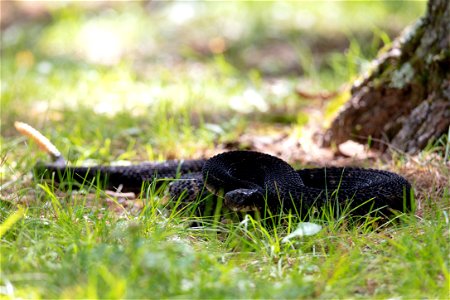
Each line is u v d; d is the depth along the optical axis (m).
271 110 12.05
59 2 21.17
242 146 9.99
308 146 10.01
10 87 13.12
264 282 5.22
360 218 6.60
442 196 7.59
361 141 9.80
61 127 10.58
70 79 14.28
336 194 6.75
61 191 8.00
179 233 6.38
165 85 13.62
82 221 6.45
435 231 5.93
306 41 16.34
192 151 9.75
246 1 18.55
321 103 12.10
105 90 13.45
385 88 9.55
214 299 4.82
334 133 9.95
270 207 6.72
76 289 4.86
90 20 19.47
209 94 12.98
